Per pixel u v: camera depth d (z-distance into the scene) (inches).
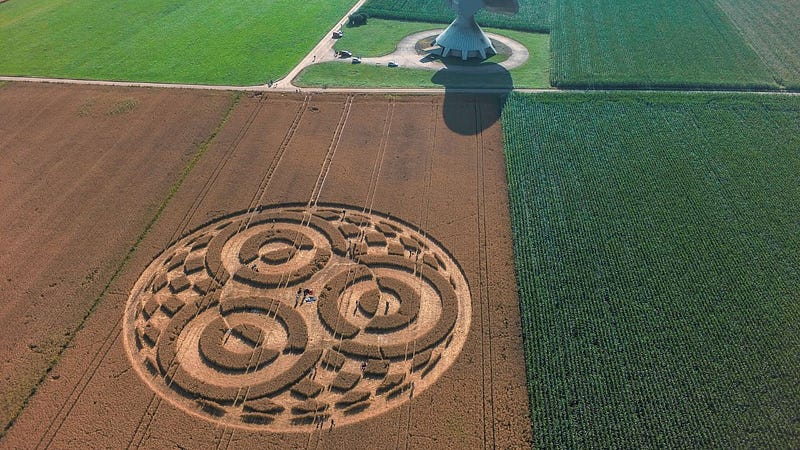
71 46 4160.9
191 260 2386.8
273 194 2760.8
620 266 2356.1
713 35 4333.2
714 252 2427.4
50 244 2466.8
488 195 2755.9
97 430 1793.8
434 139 3164.4
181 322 2129.7
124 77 3752.5
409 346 2060.8
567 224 2564.0
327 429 1809.8
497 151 3070.9
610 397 1886.1
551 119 3309.5
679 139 3142.2
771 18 4603.8
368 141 3147.1
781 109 3383.4
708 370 1969.7
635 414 1839.3
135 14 4699.8
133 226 2566.4
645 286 2272.4
